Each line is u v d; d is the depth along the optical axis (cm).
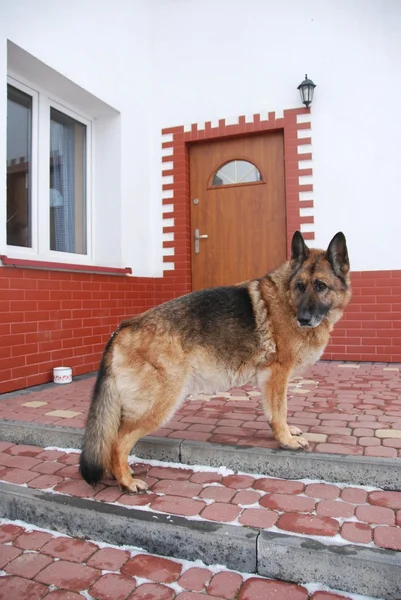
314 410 385
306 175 652
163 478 292
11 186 529
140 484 275
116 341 294
